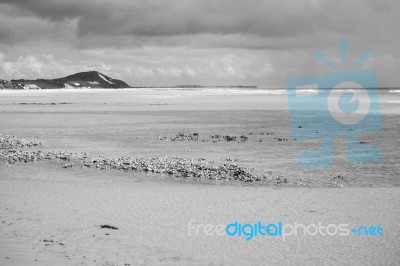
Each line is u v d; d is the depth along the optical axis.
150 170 25.22
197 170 25.03
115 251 12.80
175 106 89.81
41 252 12.59
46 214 16.55
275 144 36.16
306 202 18.28
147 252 12.76
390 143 35.94
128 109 81.19
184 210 17.08
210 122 55.38
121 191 20.38
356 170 25.56
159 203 18.12
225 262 12.09
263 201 18.47
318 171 25.30
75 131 46.31
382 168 26.06
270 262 12.11
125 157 29.95
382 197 19.11
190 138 40.16
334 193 19.94
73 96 156.38
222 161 28.64
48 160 28.86
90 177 23.69
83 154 31.08
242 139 39.22
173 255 12.55
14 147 34.94
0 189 20.83
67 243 13.38
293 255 12.60
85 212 16.83
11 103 103.31
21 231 14.48
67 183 22.16
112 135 42.78
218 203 18.11
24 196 19.44
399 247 13.19
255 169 25.91
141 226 15.10
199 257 12.44
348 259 12.30
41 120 59.09
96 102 109.31
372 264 11.97
